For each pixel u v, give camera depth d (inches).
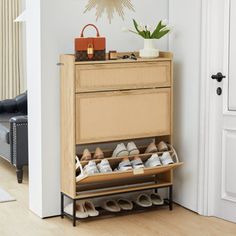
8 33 329.1
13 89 333.7
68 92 195.9
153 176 217.6
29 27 206.1
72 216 200.1
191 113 208.2
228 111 198.4
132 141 214.7
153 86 205.5
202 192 205.6
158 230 194.1
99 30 207.0
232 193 199.9
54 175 205.2
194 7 203.6
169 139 211.5
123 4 209.5
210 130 202.1
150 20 214.1
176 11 211.8
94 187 206.4
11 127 247.8
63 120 200.7
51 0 198.4
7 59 330.6
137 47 213.5
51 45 199.9
